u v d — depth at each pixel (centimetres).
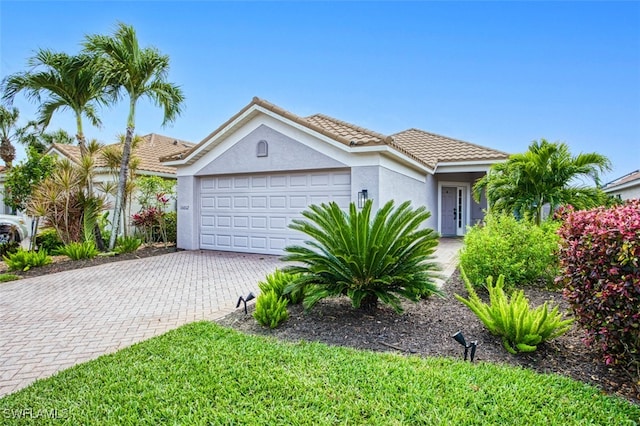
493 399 307
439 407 297
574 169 975
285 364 377
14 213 1770
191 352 410
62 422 285
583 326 386
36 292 754
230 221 1291
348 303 599
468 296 662
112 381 347
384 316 540
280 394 319
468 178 1786
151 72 1235
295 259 544
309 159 1105
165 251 1304
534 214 990
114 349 459
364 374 353
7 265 1033
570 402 305
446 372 356
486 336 458
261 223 1229
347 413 290
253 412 293
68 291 761
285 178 1179
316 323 519
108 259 1136
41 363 421
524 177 1012
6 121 2298
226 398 313
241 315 577
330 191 1107
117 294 734
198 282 836
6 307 646
